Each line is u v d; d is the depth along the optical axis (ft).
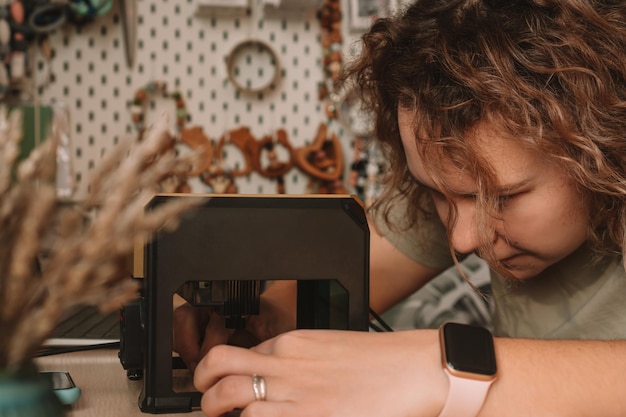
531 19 2.27
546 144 2.18
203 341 2.51
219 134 8.19
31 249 1.08
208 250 1.93
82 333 3.22
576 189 2.33
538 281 3.28
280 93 8.33
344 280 2.03
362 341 1.94
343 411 1.75
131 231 1.13
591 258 2.99
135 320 2.21
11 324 1.13
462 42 2.25
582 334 3.17
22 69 7.32
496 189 2.23
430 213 3.46
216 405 1.81
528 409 1.82
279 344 1.93
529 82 2.24
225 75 8.18
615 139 2.26
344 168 8.44
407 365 1.86
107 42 7.95
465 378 1.78
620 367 1.92
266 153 8.26
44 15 7.55
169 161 1.19
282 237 1.98
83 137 7.90
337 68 8.09
